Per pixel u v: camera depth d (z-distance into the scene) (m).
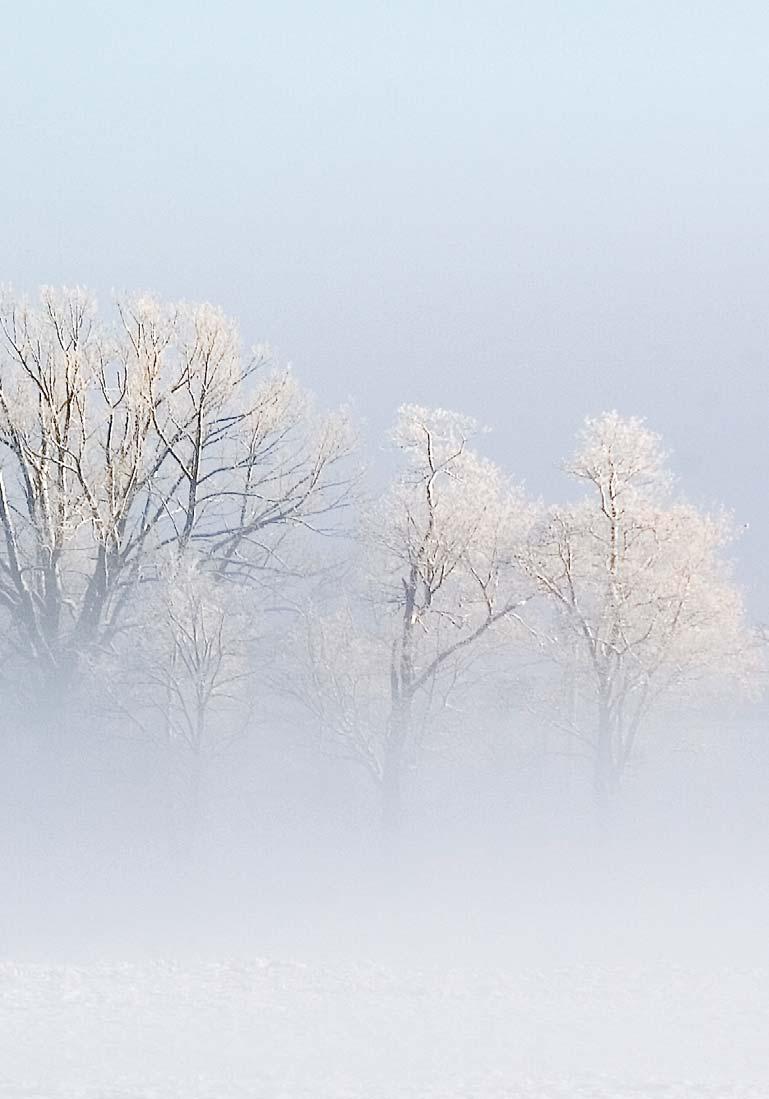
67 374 89.81
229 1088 27.16
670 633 91.69
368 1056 32.16
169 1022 37.53
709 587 93.69
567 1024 36.72
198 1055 32.59
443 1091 26.53
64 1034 35.75
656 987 42.91
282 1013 38.84
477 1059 31.75
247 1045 33.97
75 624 93.38
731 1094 25.94
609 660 91.88
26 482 92.19
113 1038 35.16
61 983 44.44
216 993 42.31
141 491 93.12
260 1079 28.73
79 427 90.88
